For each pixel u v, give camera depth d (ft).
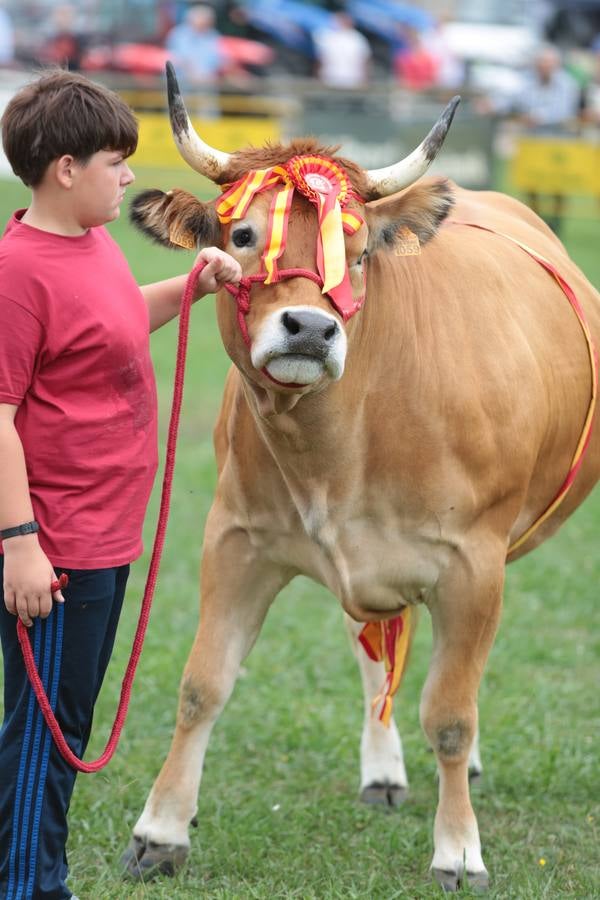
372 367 24.20
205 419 59.57
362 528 24.99
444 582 25.34
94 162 20.11
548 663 36.99
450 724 25.27
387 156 111.24
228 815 27.66
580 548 46.29
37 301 19.94
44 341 20.06
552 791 29.55
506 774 30.22
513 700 33.91
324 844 26.99
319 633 38.29
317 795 29.40
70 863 25.22
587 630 39.50
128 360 20.71
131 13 132.26
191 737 25.76
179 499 49.42
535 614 40.14
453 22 164.86
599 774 30.14
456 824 25.30
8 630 21.03
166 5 132.05
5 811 20.99
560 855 26.66
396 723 33.45
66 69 21.48
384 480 24.62
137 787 28.73
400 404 24.38
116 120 20.16
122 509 21.04
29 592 19.88
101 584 20.90
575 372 28.86
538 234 32.45
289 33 133.08
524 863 26.12
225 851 26.09
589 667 36.88
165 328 78.95
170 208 23.11
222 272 21.75
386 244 24.29
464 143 109.29
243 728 32.07
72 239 20.48
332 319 21.49
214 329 79.51
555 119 116.37
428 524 24.91
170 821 25.39
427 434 24.50
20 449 19.86
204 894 24.12
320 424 23.77
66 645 20.86
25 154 19.99
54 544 20.51
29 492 20.33
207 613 26.16
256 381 23.17
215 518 26.32
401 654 27.25
